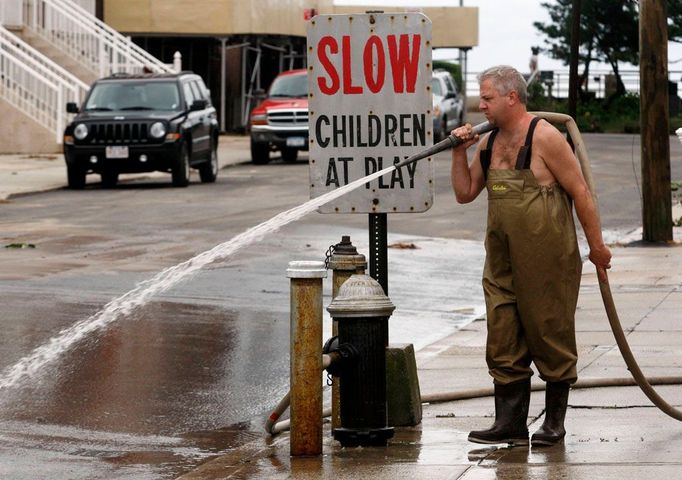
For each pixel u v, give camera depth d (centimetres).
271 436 2144
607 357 2628
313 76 2117
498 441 1922
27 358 2759
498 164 1889
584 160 1897
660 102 4797
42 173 7862
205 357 2805
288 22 13050
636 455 1831
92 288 3694
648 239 4856
